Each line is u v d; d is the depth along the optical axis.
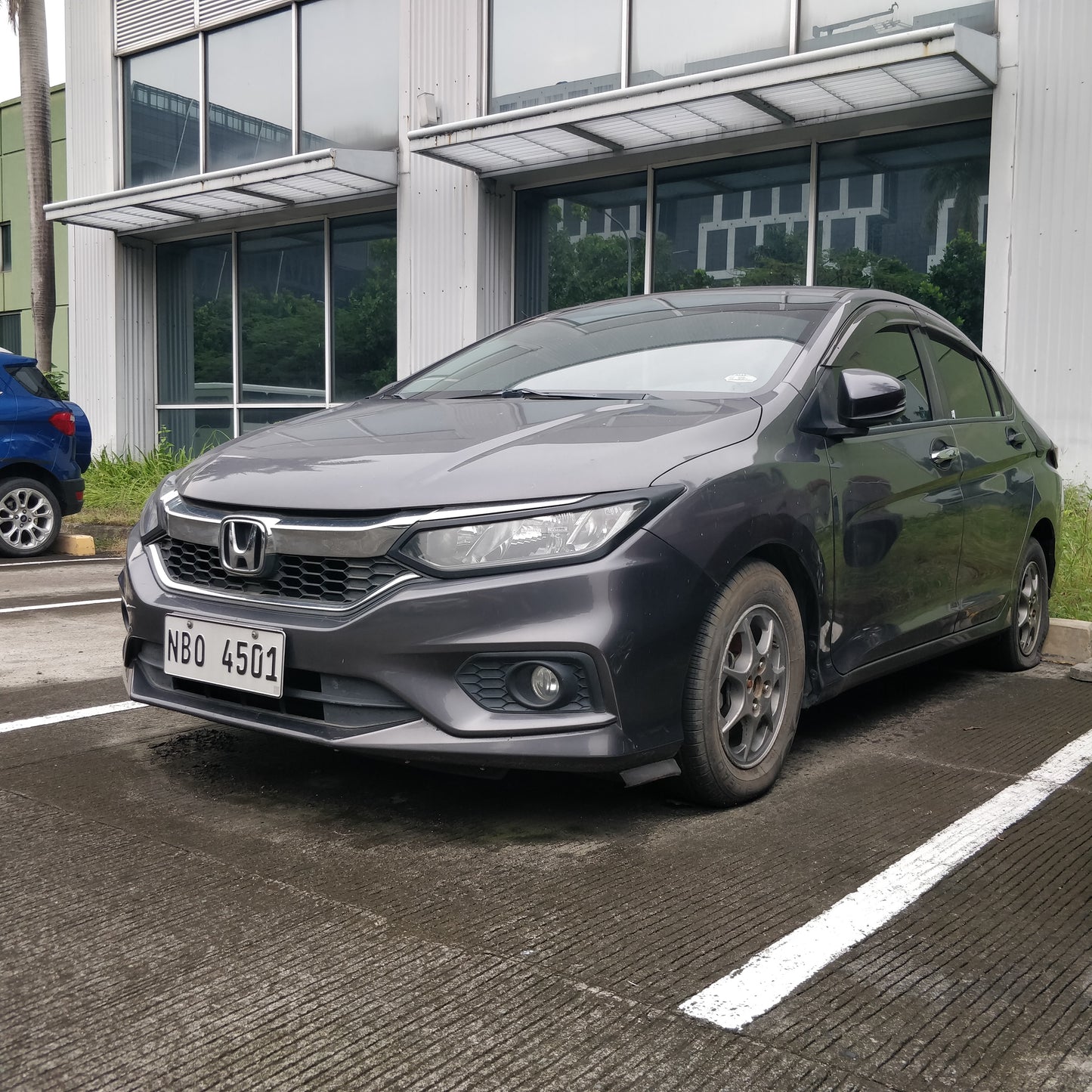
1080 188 7.79
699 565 2.70
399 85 11.60
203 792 2.99
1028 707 4.12
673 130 9.25
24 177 25.20
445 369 4.07
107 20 14.43
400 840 2.66
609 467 2.68
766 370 3.33
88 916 2.22
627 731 2.59
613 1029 1.83
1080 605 5.50
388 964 2.03
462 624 2.54
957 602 4.01
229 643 2.78
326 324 12.61
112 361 14.51
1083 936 2.22
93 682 4.36
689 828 2.78
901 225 8.85
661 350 3.60
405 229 11.45
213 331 13.98
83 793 2.98
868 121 8.84
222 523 2.83
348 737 2.63
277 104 12.91
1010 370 8.12
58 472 8.97
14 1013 1.85
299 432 3.31
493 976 2.00
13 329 26.00
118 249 14.37
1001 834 2.78
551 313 4.37
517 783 3.10
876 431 3.51
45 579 7.68
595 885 2.41
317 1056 1.74
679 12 9.72
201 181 11.74
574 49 10.36
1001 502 4.27
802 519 3.02
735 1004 1.92
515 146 9.77
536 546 2.56
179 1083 1.66
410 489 2.65
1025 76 7.95
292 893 2.34
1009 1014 1.91
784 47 9.18
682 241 10.00
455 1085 1.67
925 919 2.28
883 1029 1.85
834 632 3.25
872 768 3.32
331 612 2.65
